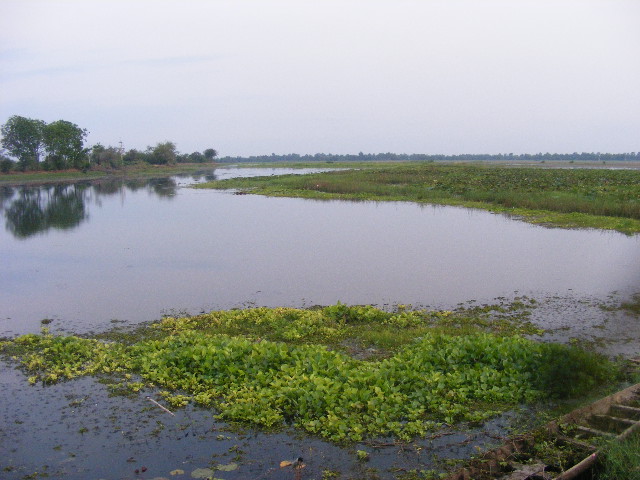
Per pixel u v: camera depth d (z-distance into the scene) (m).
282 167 130.62
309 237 23.84
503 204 34.12
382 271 17.27
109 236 24.97
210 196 46.06
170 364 9.44
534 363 8.78
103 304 13.98
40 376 9.31
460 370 8.96
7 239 24.42
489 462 6.32
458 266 17.84
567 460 6.42
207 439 7.23
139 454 6.88
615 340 10.68
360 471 6.42
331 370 8.71
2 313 13.28
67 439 7.26
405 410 7.78
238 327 11.66
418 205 36.34
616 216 27.75
